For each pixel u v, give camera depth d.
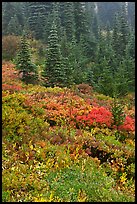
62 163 12.13
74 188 10.65
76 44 43.41
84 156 13.21
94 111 18.56
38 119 15.62
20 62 29.39
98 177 11.80
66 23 51.97
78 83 31.56
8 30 54.03
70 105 19.25
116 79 33.56
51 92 22.30
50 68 29.05
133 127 17.72
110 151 14.11
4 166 11.23
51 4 58.22
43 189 10.40
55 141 14.05
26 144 13.05
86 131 16.23
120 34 51.59
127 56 41.50
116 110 17.77
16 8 63.41
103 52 43.16
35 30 56.19
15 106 15.98
